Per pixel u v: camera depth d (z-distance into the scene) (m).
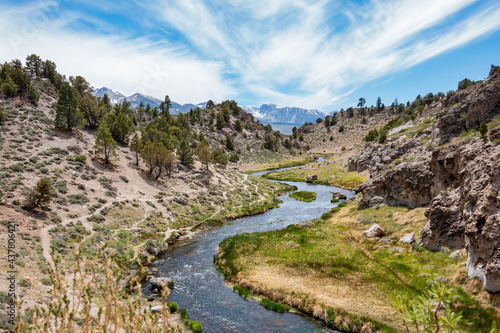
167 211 62.22
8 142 61.06
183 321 25.56
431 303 9.30
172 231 53.72
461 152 37.94
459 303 23.89
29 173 52.56
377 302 26.88
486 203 25.80
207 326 25.17
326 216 59.88
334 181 109.50
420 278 29.36
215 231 55.59
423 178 48.91
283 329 24.81
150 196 66.62
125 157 81.81
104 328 6.66
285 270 34.81
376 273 32.22
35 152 61.81
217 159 121.50
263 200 84.12
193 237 51.94
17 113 74.50
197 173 92.19
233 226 58.78
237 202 79.69
